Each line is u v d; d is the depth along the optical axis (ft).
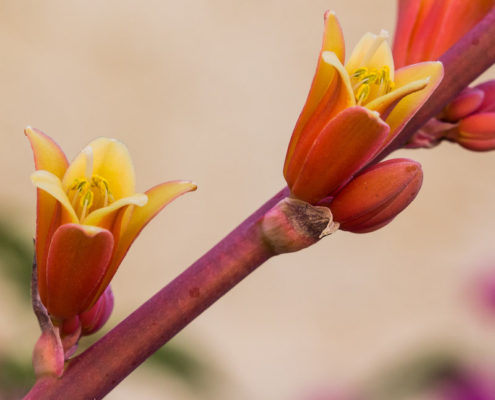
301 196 1.27
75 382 1.25
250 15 6.35
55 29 6.07
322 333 6.02
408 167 1.27
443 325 6.06
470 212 6.29
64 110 6.04
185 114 6.21
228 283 1.26
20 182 5.85
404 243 6.21
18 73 5.97
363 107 1.24
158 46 6.21
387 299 6.12
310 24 6.40
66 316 1.26
